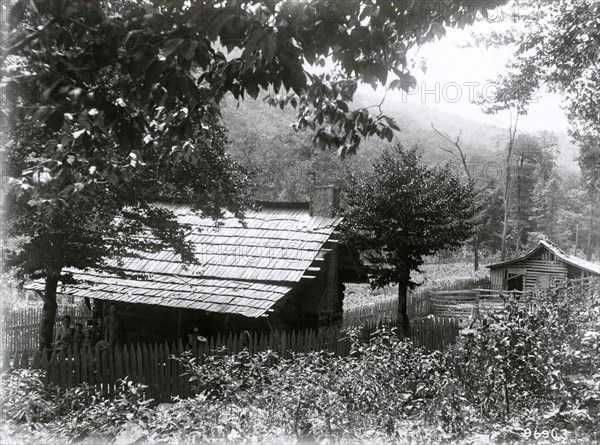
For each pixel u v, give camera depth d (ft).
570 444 19.74
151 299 60.49
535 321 25.80
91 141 18.15
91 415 23.53
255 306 56.65
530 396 24.50
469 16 19.56
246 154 209.56
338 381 26.09
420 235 76.02
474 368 24.93
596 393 22.44
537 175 259.19
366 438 21.22
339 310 74.90
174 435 21.66
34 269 43.91
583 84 63.21
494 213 241.14
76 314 83.76
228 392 26.94
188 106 20.80
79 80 15.46
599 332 26.32
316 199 69.51
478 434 20.98
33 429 23.54
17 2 15.75
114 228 48.49
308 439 21.25
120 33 14.96
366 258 82.33
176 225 50.72
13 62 19.20
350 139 23.48
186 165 44.75
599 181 202.18
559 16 53.21
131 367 44.34
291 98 24.16
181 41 13.94
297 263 62.64
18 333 66.13
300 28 15.24
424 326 67.26
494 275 138.82
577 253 279.49
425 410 23.02
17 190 20.72
